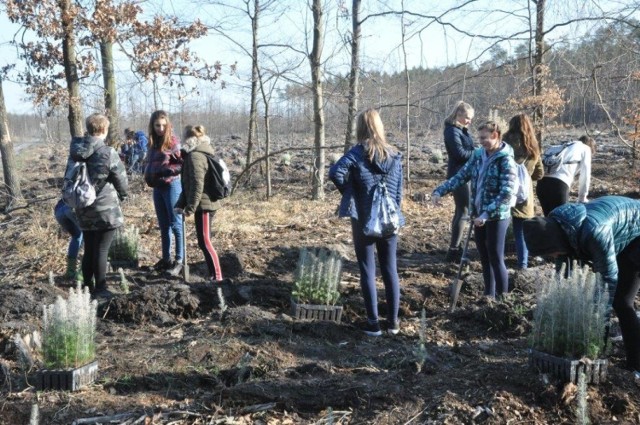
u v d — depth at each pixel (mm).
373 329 5293
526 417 3820
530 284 6359
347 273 7289
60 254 8055
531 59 14102
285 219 11094
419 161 24203
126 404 4035
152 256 8109
